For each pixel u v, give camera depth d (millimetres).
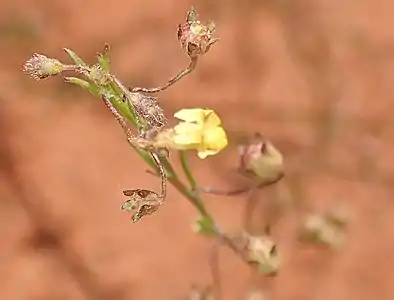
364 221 326
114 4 376
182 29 174
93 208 322
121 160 332
